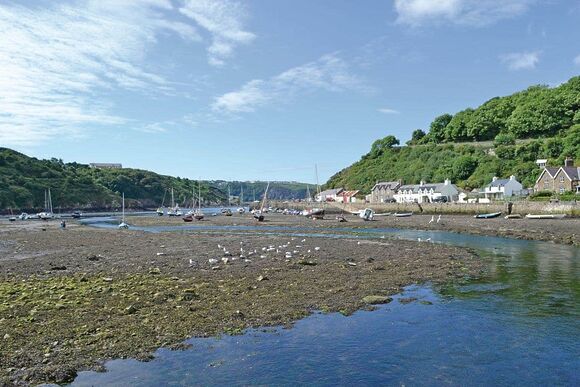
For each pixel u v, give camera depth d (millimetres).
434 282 23719
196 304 18547
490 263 29969
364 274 25672
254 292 20828
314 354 13578
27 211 157500
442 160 146875
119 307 17891
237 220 96125
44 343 13984
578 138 113125
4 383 11312
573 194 83062
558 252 35562
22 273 27031
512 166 121375
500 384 11672
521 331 15633
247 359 13141
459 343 14539
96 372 12148
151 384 11508
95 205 191125
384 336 15164
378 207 113750
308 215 102812
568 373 12289
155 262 30922
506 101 162500
